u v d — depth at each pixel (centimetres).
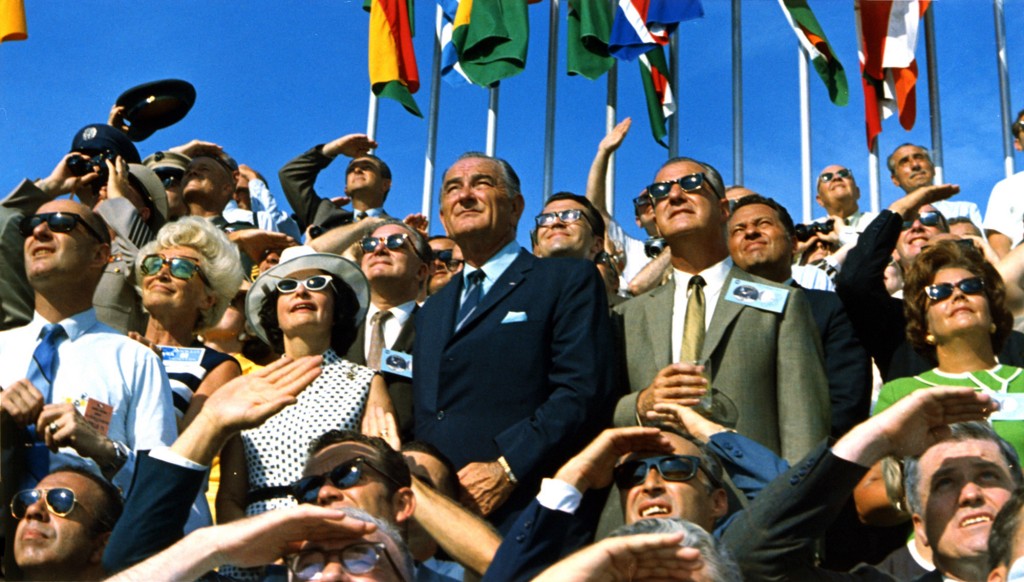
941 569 492
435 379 633
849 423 662
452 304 657
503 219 677
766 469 562
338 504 518
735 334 644
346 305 673
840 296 697
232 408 510
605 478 523
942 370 648
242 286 782
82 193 842
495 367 625
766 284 660
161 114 1070
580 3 1182
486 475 589
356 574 433
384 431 604
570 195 843
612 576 405
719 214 683
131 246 754
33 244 621
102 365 601
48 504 530
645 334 663
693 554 405
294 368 524
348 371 640
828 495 473
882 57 1212
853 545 609
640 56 1191
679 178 682
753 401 631
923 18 1253
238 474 604
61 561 528
